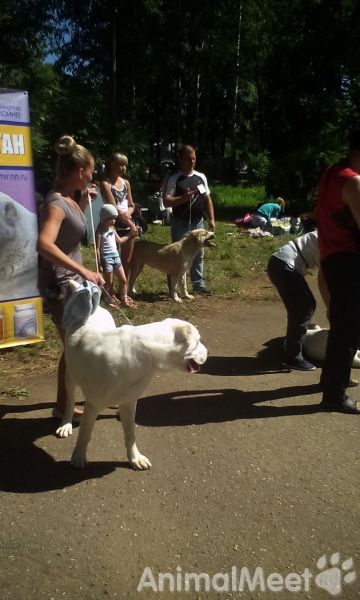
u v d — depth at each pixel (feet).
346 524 9.47
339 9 67.00
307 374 16.42
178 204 24.66
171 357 9.96
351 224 12.82
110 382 9.91
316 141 57.21
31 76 53.47
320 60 71.15
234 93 108.78
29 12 73.67
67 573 8.28
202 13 92.63
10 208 16.55
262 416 13.52
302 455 11.70
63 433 12.44
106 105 56.03
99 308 11.57
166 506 9.95
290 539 9.09
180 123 114.21
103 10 80.18
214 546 8.91
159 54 92.79
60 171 11.37
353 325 13.17
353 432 12.73
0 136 15.85
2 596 7.80
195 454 11.71
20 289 17.51
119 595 7.86
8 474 10.93
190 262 24.43
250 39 99.66
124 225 24.52
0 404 14.20
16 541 8.96
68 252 11.69
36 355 17.61
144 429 12.80
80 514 9.70
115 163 23.57
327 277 13.33
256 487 10.55
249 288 27.50
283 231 44.96
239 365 17.11
